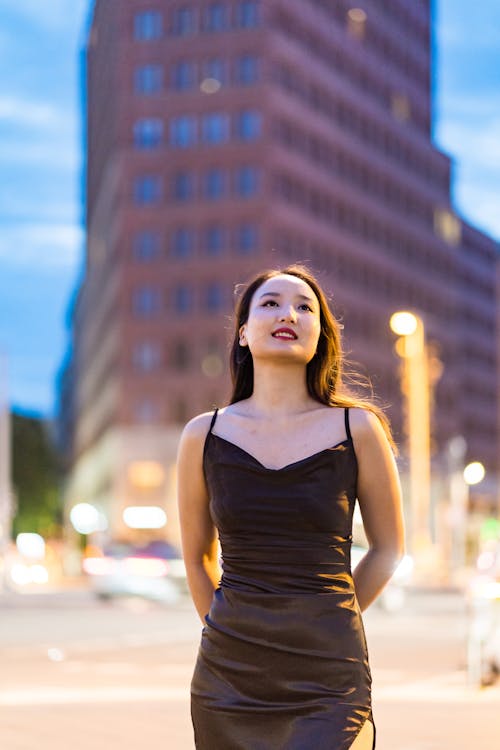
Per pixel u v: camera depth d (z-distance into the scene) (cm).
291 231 10806
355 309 11669
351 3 11912
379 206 12150
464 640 2441
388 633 2662
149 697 1447
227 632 455
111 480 10994
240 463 460
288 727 446
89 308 13662
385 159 12306
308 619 449
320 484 456
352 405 480
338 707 445
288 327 468
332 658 448
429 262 13100
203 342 10594
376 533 479
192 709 466
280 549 453
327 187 11344
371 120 12119
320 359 483
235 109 10719
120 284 10781
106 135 11925
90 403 13462
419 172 12962
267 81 10694
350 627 453
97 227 12756
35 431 11819
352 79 11862
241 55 10738
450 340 13425
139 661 1958
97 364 12625
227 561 463
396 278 12369
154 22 10825
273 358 469
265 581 455
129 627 2803
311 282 488
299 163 10962
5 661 1948
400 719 1255
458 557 7419
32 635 2536
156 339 10694
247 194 10638
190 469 478
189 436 477
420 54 13125
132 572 4038
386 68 12456
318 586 454
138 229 10781
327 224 11306
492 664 1661
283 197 10769
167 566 4044
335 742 439
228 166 10675
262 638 450
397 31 12681
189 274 10662
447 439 13225
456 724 1216
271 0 10794
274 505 454
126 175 10800
